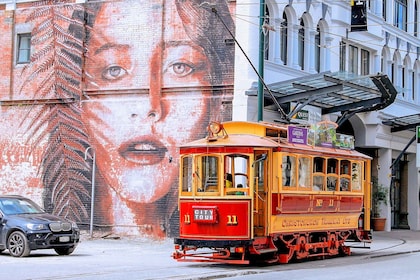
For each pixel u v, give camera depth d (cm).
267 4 2864
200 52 2836
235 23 2778
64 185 3023
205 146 1894
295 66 3000
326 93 2669
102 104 2991
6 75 3142
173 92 2875
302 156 2044
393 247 2784
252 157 1877
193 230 1889
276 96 2748
